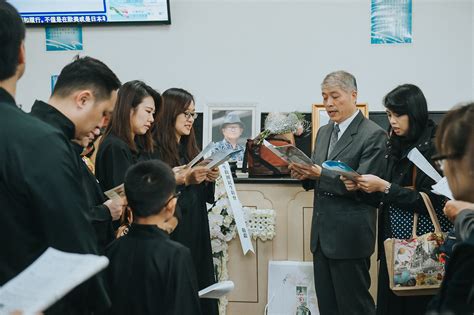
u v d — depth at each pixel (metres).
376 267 3.38
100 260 1.17
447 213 1.88
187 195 2.83
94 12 3.91
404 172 2.67
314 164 2.84
